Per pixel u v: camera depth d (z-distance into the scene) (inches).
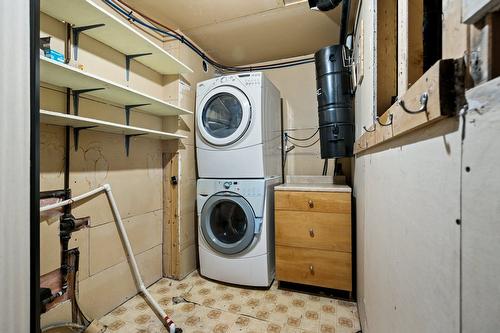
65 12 47.4
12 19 26.4
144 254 73.8
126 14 67.3
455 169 13.6
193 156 87.5
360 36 54.7
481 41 11.4
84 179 56.2
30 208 27.7
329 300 66.9
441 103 13.4
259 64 108.7
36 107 28.1
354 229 69.2
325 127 71.6
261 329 55.1
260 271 72.3
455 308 13.4
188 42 84.0
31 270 27.6
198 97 81.1
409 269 21.8
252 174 74.9
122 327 55.7
